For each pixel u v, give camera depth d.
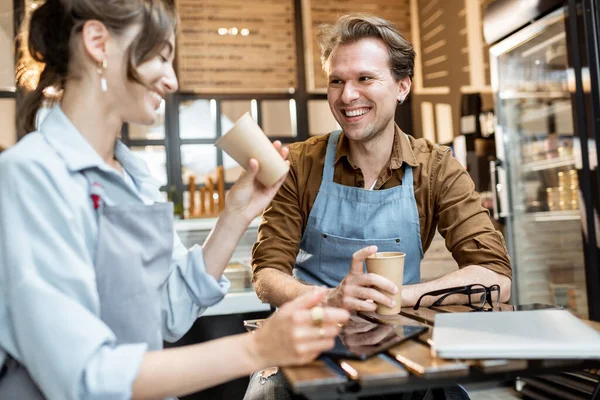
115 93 0.84
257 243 1.53
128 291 0.83
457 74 4.13
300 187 1.56
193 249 1.04
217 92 4.49
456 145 4.16
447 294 1.18
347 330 0.90
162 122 4.47
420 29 4.70
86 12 0.81
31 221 0.71
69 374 0.66
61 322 0.68
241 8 4.41
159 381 0.68
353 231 1.50
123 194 0.88
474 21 3.85
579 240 2.84
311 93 4.64
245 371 0.70
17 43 0.96
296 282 1.33
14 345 0.72
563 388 2.37
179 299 1.01
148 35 0.82
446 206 1.51
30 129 0.92
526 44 2.99
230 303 2.32
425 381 0.68
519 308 1.12
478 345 0.72
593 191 2.54
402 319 1.01
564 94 2.79
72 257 0.72
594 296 2.55
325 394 0.67
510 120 3.25
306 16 4.52
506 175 3.24
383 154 1.52
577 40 2.55
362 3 4.64
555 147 2.92
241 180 1.02
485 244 1.41
